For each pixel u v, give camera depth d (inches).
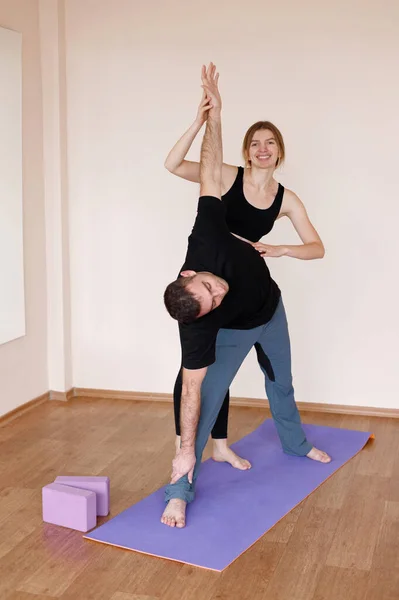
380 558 107.8
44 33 170.1
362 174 163.2
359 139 162.2
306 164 165.5
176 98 169.5
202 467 140.1
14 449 148.9
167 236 174.7
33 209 171.8
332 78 161.5
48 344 180.4
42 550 109.7
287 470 138.6
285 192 132.9
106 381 182.4
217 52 165.8
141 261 177.0
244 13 163.5
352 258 166.7
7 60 157.2
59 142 173.2
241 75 165.3
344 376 171.5
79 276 180.9
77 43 171.9
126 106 171.9
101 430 159.9
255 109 165.9
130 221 176.1
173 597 98.1
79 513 115.0
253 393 176.2
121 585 100.8
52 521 117.9
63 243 177.2
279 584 101.1
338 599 97.6
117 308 180.2
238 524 117.5
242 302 115.4
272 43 163.0
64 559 107.3
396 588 100.3
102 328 181.8
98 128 173.9
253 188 129.3
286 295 170.9
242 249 116.3
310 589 100.0
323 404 173.3
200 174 115.7
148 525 116.8
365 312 168.1
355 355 170.1
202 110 116.0
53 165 174.2
